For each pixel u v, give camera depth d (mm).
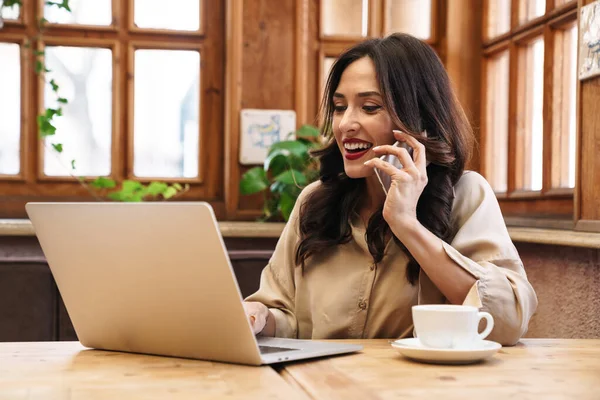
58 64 2984
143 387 957
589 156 2014
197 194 3064
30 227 2691
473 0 2893
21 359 1179
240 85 2982
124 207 1113
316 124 2965
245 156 2982
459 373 1036
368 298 1583
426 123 1609
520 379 996
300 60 3008
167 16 3045
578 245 1887
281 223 2920
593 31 1973
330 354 1182
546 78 2410
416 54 1589
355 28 3064
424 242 1393
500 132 2811
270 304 1682
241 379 1004
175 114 3062
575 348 1281
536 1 2545
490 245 1479
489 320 1217
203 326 1120
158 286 1131
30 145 2969
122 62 3008
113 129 3002
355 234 1613
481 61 2891
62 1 2949
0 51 2951
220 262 1048
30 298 2520
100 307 1230
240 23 2969
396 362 1125
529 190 2559
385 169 1410
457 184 1641
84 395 913
